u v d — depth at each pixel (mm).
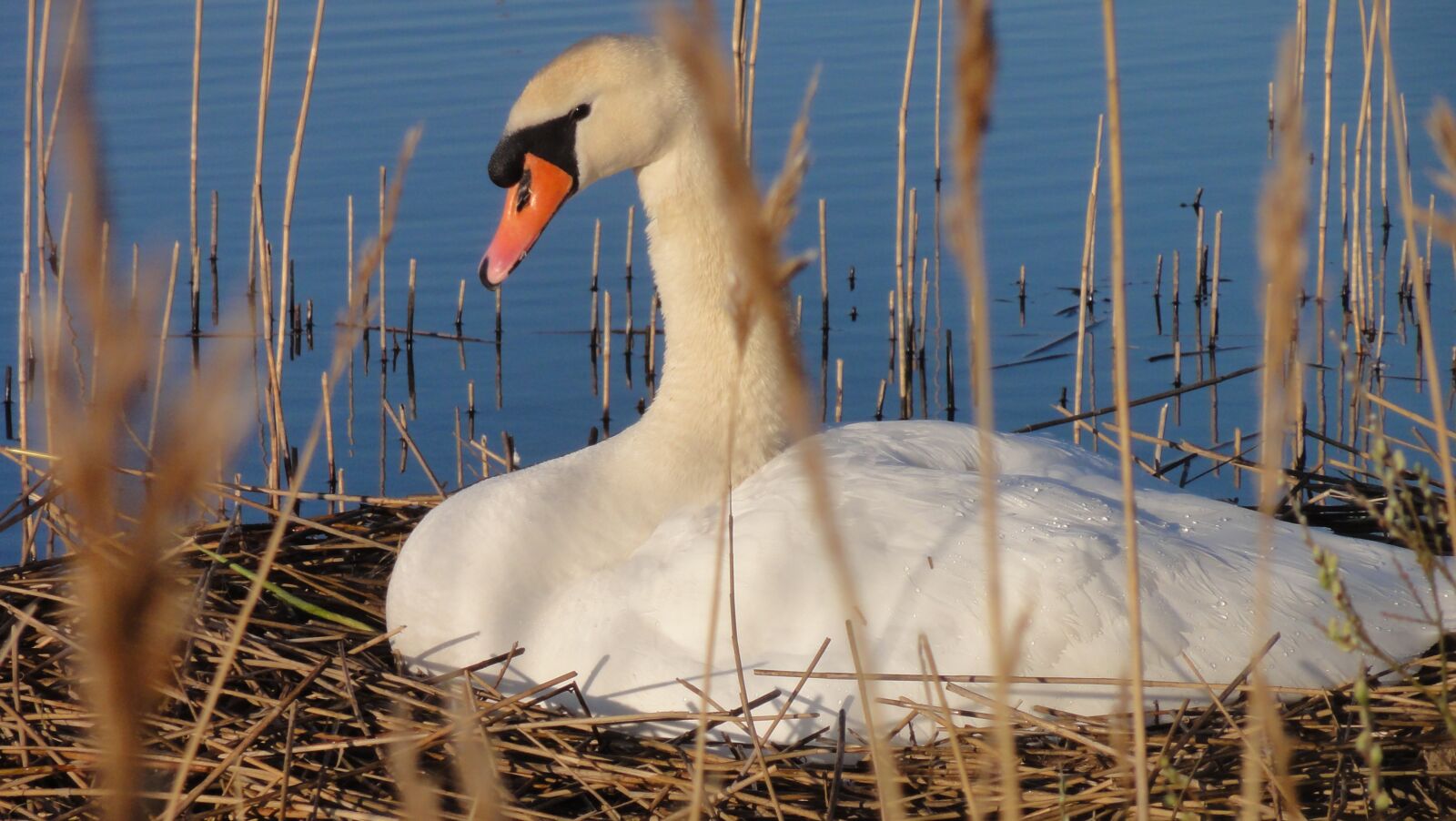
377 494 16219
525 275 22047
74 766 8164
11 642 8938
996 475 8703
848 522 8047
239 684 8906
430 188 23016
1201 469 15953
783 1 31422
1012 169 23859
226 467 2449
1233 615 7848
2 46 27484
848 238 21828
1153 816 7043
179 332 20000
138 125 24734
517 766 7957
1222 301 20516
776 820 7387
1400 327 19250
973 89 3430
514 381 19156
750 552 8062
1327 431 16969
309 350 20172
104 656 2174
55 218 15383
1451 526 6145
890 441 9227
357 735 8336
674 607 8117
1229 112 25516
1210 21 30516
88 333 2156
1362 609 8008
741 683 7152
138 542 2170
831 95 25734
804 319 20297
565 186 9484
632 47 9320
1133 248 21688
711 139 2877
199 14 17953
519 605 8750
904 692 7727
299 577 10242
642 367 19547
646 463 9203
